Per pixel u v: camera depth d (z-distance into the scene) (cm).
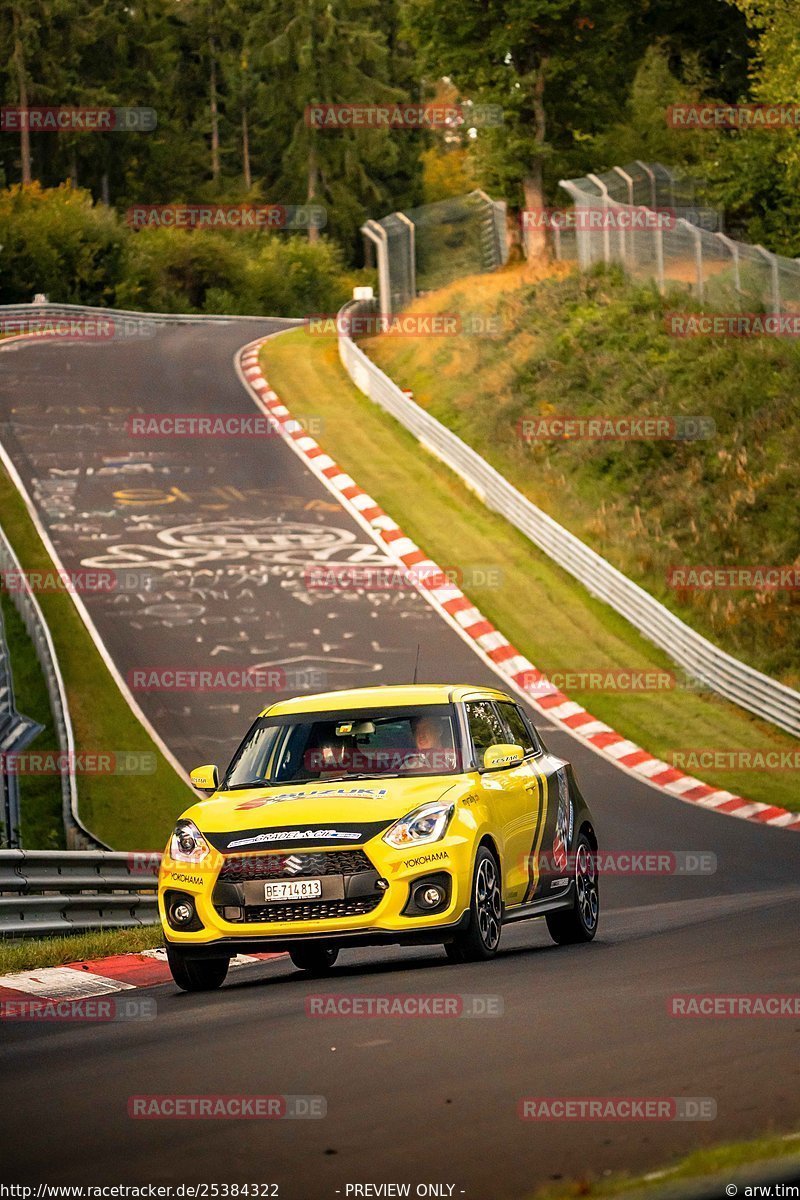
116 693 10425
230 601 12125
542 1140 1852
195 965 3666
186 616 11781
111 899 5316
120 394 18788
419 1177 1717
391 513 14438
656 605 11775
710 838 7950
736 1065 2228
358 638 11531
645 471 14588
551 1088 2125
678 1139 1823
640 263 17825
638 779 9356
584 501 14488
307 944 3481
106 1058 2583
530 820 3962
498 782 3838
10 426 17025
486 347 18275
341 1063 2386
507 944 4531
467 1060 2358
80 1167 1833
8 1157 1898
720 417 14712
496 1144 1845
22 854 4809
